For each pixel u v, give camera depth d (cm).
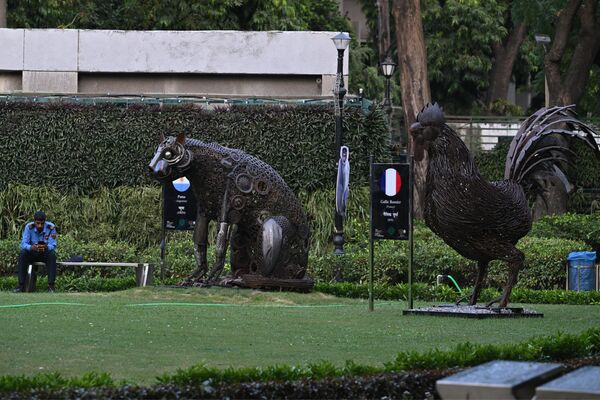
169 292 2011
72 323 1545
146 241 3092
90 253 2745
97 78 3444
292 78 3438
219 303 1953
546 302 2289
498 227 1741
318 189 3141
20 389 955
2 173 3152
